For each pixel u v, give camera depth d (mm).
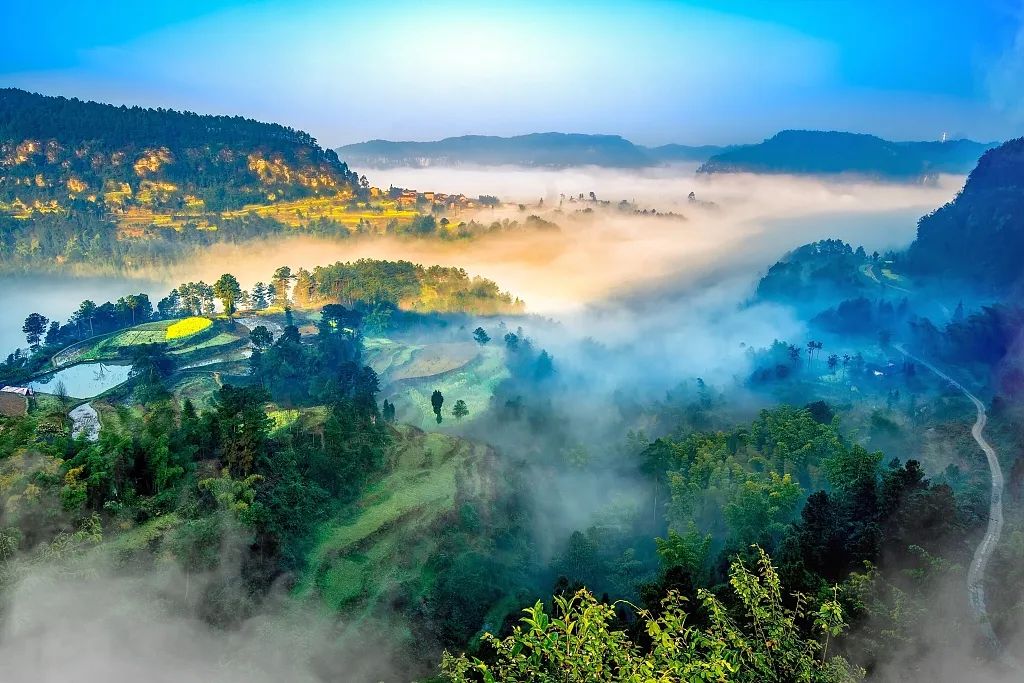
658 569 102188
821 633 50625
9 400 165625
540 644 33438
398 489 112062
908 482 80688
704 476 121375
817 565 76938
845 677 34250
